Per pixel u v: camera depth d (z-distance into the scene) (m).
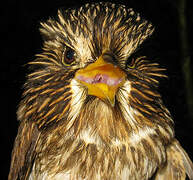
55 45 0.17
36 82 0.17
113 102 0.16
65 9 0.18
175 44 0.40
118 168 0.17
